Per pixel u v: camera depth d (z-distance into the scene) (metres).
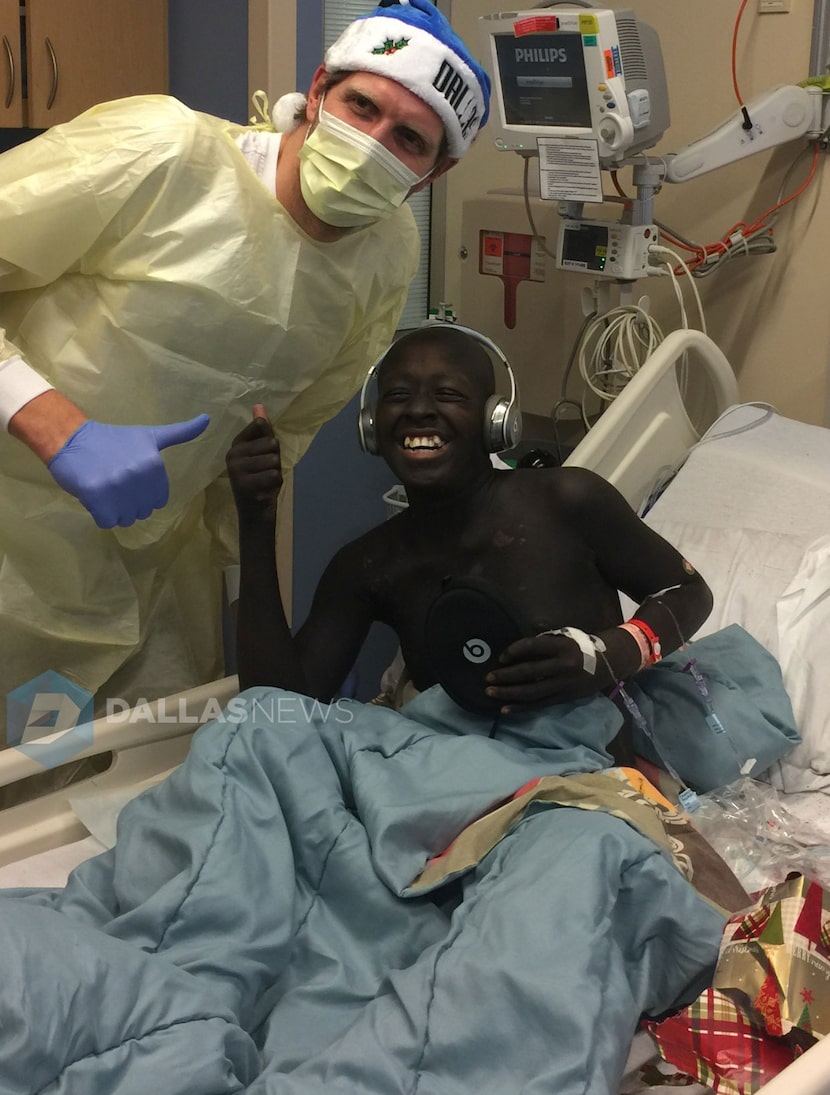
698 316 2.38
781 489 1.85
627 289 2.12
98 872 1.17
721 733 1.43
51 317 1.37
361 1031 0.92
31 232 1.26
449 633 1.24
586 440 1.85
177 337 1.36
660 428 1.97
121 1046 0.87
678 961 1.02
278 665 1.35
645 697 1.47
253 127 1.46
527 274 2.51
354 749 1.23
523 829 1.10
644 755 1.46
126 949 0.93
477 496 1.37
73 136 1.27
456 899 1.12
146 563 1.62
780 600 1.66
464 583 1.22
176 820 1.14
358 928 1.10
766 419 2.02
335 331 1.49
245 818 1.12
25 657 1.55
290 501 2.11
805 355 2.23
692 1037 0.98
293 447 1.66
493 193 2.58
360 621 1.44
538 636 1.22
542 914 0.95
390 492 2.15
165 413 1.41
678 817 1.18
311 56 1.86
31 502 1.43
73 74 2.08
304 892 1.14
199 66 2.01
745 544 1.75
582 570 1.37
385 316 1.59
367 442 1.39
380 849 1.11
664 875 1.02
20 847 1.33
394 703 1.57
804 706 1.55
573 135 1.97
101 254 1.34
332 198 1.29
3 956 0.86
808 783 1.50
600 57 1.86
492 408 1.33
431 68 1.24
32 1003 0.84
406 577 1.40
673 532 1.82
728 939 1.03
